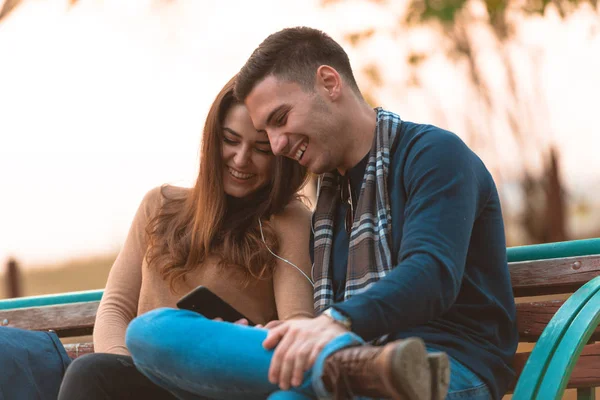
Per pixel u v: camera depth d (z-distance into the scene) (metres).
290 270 2.74
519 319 2.59
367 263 2.35
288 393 1.80
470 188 2.22
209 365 1.89
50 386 2.64
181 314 1.98
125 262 2.93
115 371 2.25
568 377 2.21
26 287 12.31
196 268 2.80
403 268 2.00
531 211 8.59
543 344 2.31
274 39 2.48
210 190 2.78
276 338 1.86
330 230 2.58
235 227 2.79
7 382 2.55
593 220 9.37
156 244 2.84
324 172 2.56
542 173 8.59
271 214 2.83
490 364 2.21
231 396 1.93
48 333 2.75
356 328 1.87
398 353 1.56
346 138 2.47
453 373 2.12
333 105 2.45
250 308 2.79
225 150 2.77
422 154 2.29
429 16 7.94
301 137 2.45
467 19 8.27
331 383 1.72
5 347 2.59
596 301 2.33
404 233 2.16
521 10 7.90
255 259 2.75
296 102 2.43
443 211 2.14
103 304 2.87
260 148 2.75
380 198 2.37
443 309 2.02
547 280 2.58
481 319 2.29
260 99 2.46
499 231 2.39
